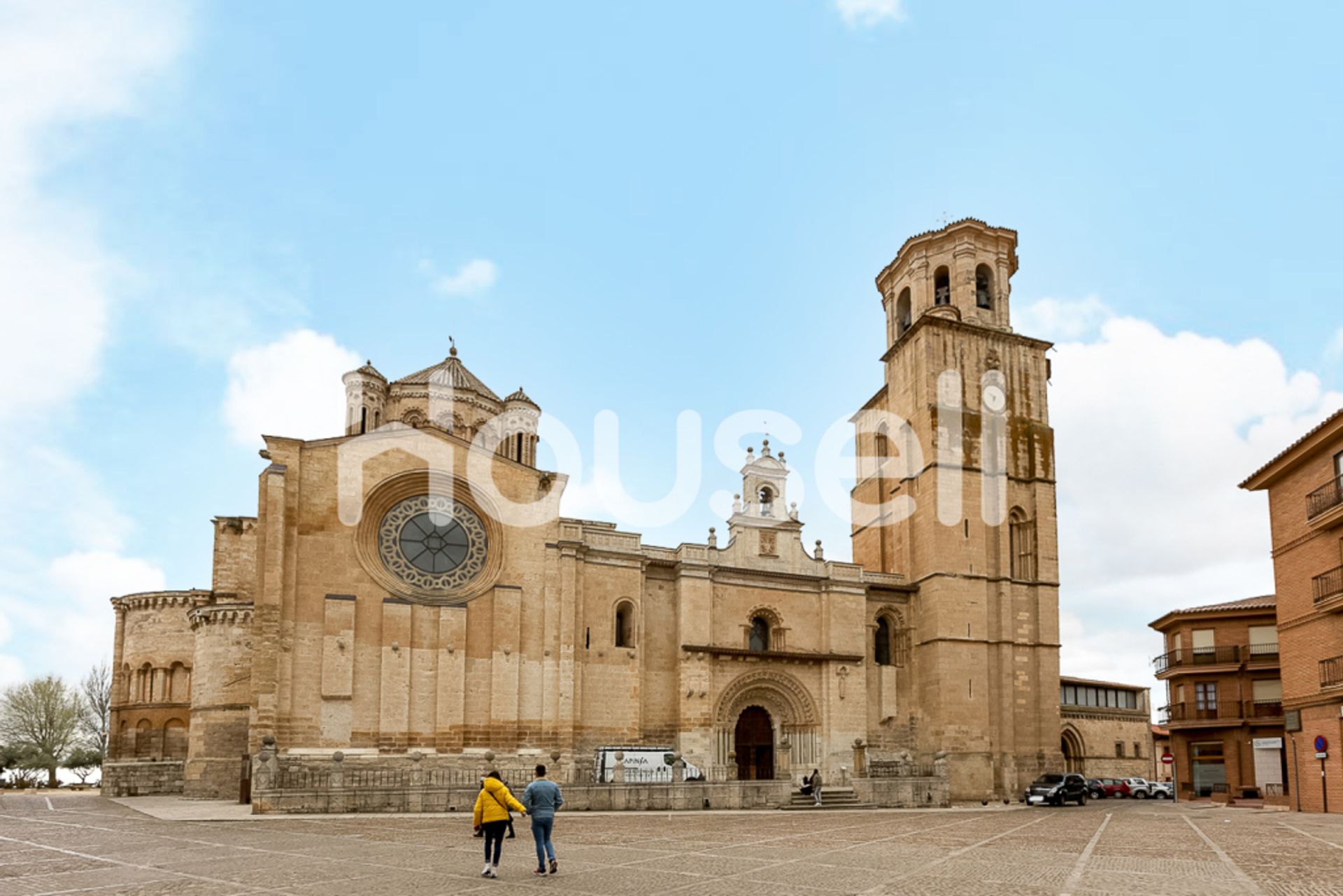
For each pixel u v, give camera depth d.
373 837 28.50
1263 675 61.44
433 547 50.94
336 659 47.09
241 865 21.81
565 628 51.06
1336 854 24.55
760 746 56.38
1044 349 65.75
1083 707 77.19
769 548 57.84
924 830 33.22
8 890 18.28
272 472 47.41
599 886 18.75
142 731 65.25
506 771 47.00
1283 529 46.22
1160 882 19.33
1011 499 62.25
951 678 57.56
